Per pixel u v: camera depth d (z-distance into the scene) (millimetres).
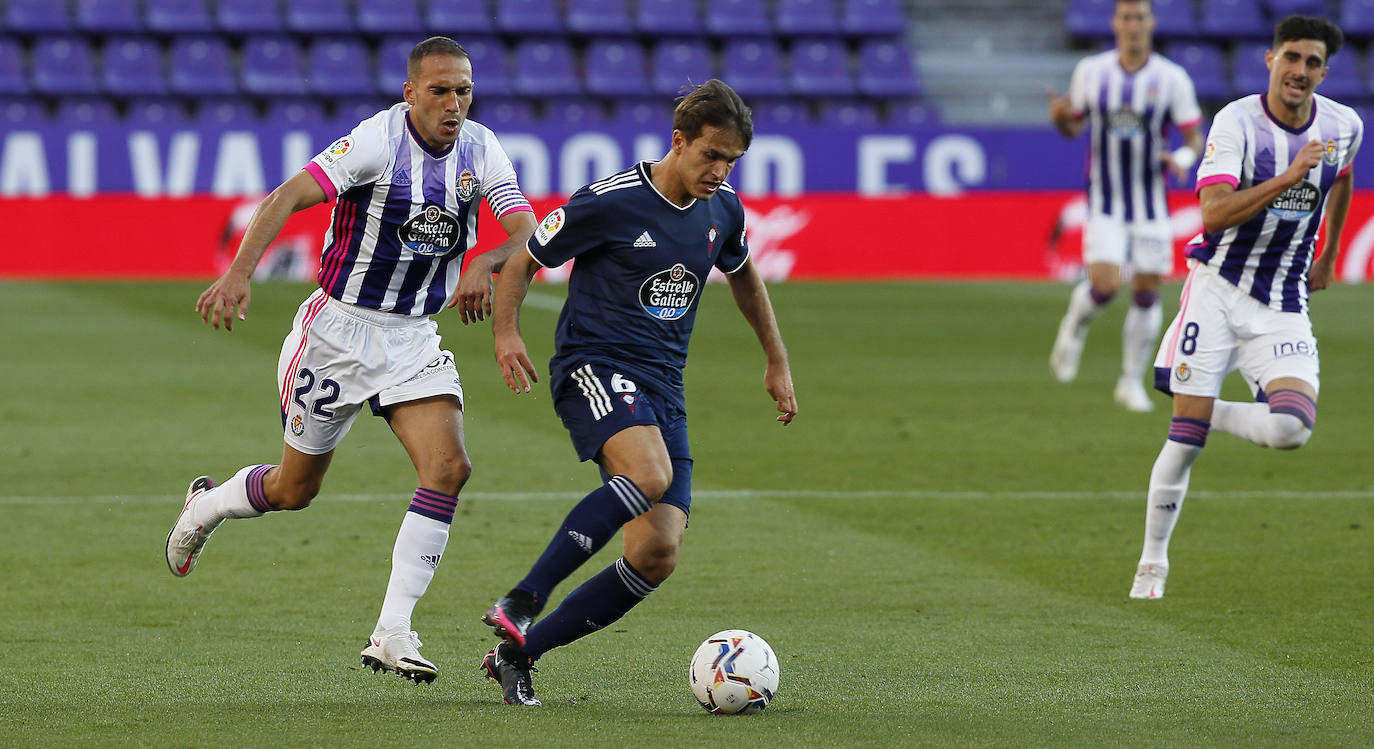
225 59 77062
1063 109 38844
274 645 17359
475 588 20391
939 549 22953
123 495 26781
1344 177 20938
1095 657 16859
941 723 14008
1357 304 61000
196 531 18422
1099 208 39000
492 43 79750
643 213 15133
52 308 56531
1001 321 56906
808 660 16766
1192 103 38219
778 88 80062
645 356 15430
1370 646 17297
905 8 85312
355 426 34969
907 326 55344
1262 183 19234
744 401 38844
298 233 65812
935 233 68688
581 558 14273
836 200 68250
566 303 15805
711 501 26594
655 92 79062
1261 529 24469
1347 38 82438
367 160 16047
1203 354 20188
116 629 18047
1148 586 19969
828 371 44625
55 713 14250
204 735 13414
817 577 21141
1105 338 53594
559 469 29469
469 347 48844
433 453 16031
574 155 68438
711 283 69938
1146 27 37844
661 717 14227
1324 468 30141
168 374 42531
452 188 16578
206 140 66875
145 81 75938
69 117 74312
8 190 66000
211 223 65750
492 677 15141
